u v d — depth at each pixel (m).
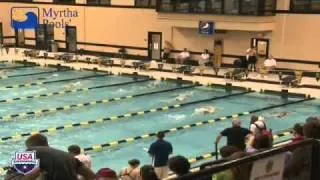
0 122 18.38
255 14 28.05
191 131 17.77
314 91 24.58
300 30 28.42
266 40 29.48
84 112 20.20
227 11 28.95
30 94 23.34
